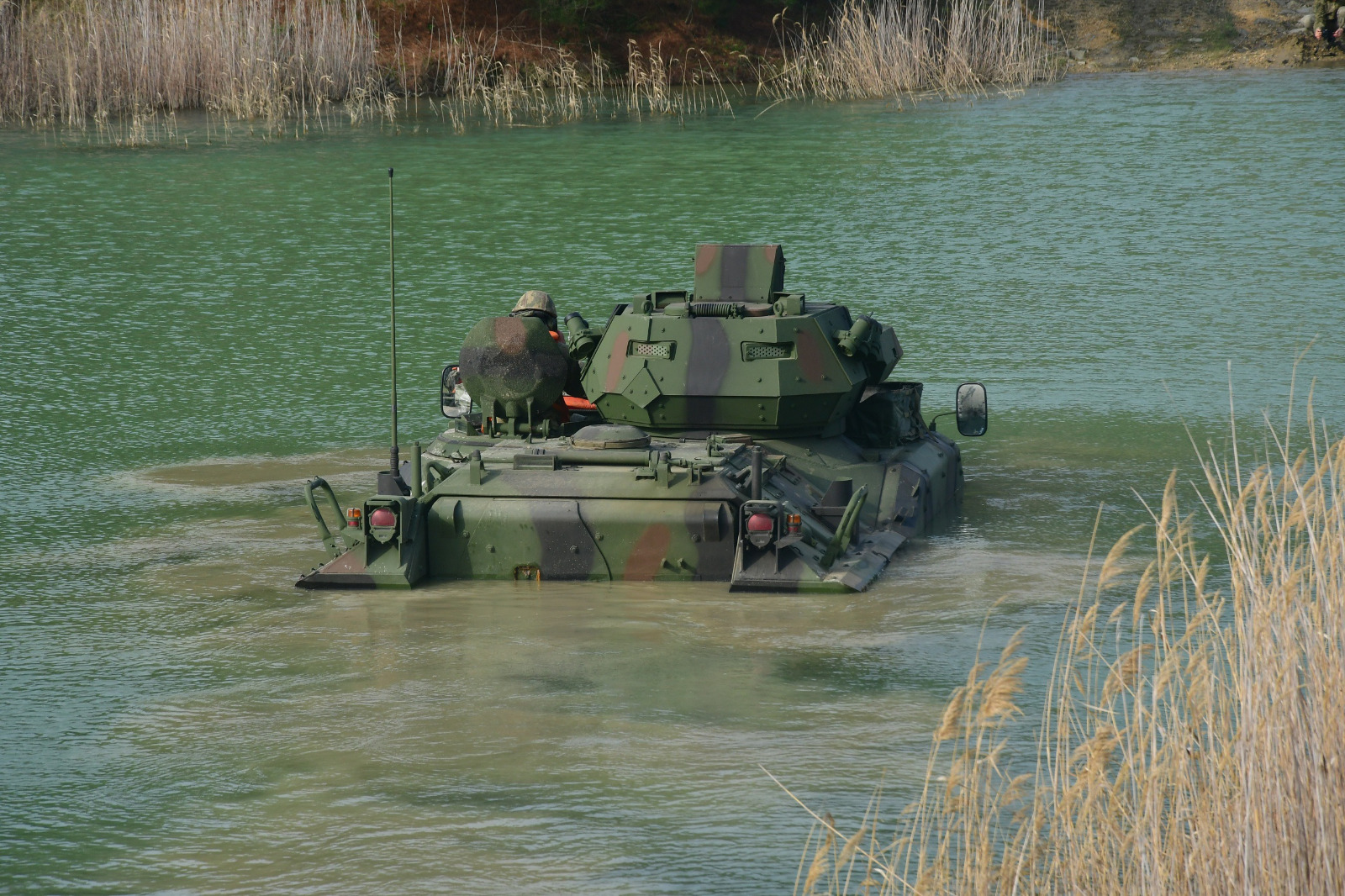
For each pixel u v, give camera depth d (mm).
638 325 26828
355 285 51375
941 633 20609
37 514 28359
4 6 92438
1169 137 80375
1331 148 75812
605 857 14219
